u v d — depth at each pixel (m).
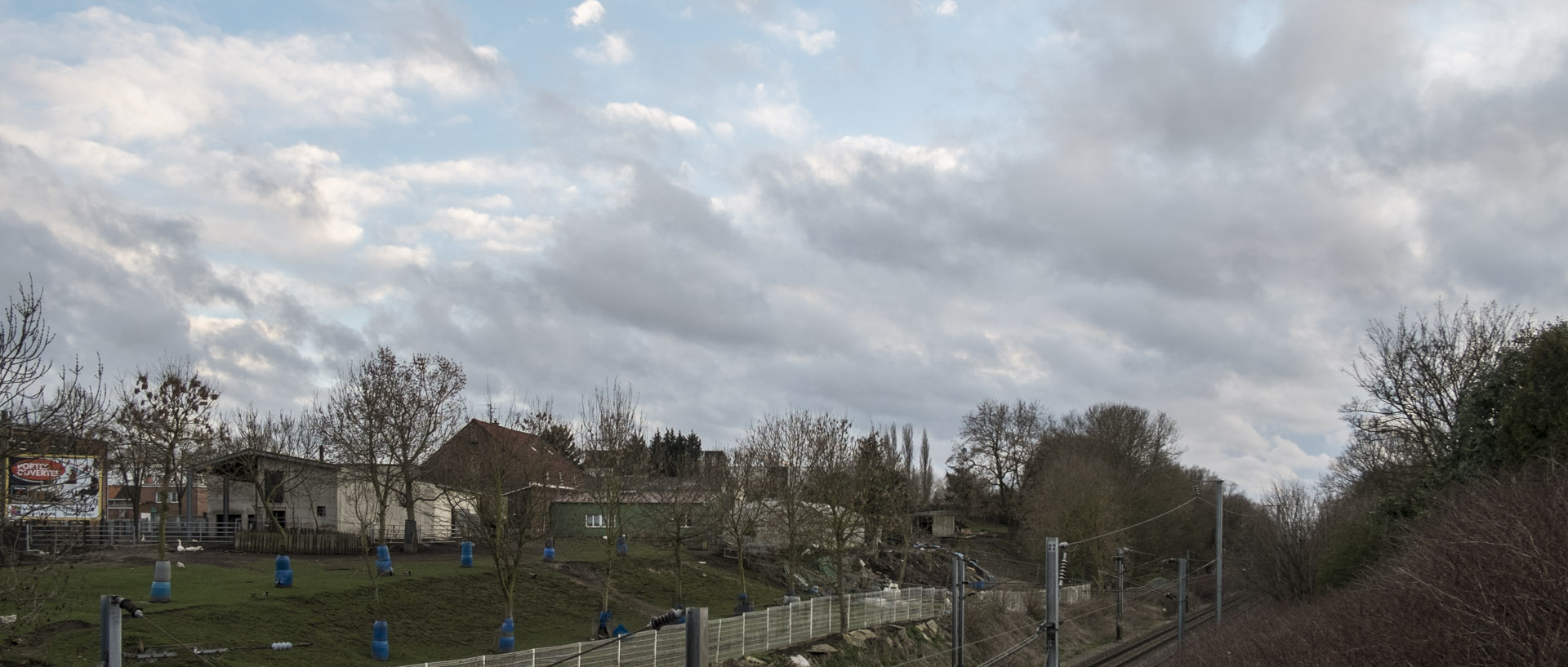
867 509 56.06
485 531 37.88
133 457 51.19
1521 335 42.47
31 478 24.30
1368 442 56.56
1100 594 77.06
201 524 59.16
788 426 57.34
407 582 42.69
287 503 62.81
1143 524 93.00
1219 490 61.72
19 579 22.98
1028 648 56.12
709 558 65.31
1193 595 94.25
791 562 52.84
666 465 66.31
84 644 26.98
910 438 100.88
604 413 49.00
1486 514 25.05
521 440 50.16
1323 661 26.61
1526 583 19.91
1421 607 23.34
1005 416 115.44
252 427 64.06
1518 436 35.72
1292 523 60.81
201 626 30.92
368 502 59.66
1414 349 52.50
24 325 21.50
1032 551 85.88
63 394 22.58
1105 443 105.19
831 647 43.84
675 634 35.56
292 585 38.97
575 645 30.81
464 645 36.88
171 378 51.00
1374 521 48.59
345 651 32.47
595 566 54.62
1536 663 18.84
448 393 58.47
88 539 52.38
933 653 50.47
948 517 106.94
